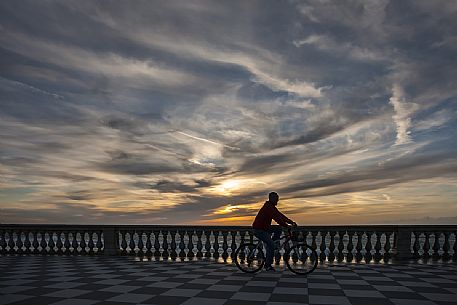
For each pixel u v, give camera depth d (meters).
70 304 5.11
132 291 5.99
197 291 5.98
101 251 11.77
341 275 7.64
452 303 5.24
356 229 10.24
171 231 11.13
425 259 10.39
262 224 8.02
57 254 11.88
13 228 12.05
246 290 6.06
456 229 10.37
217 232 10.88
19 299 5.42
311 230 10.34
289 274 7.79
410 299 5.46
